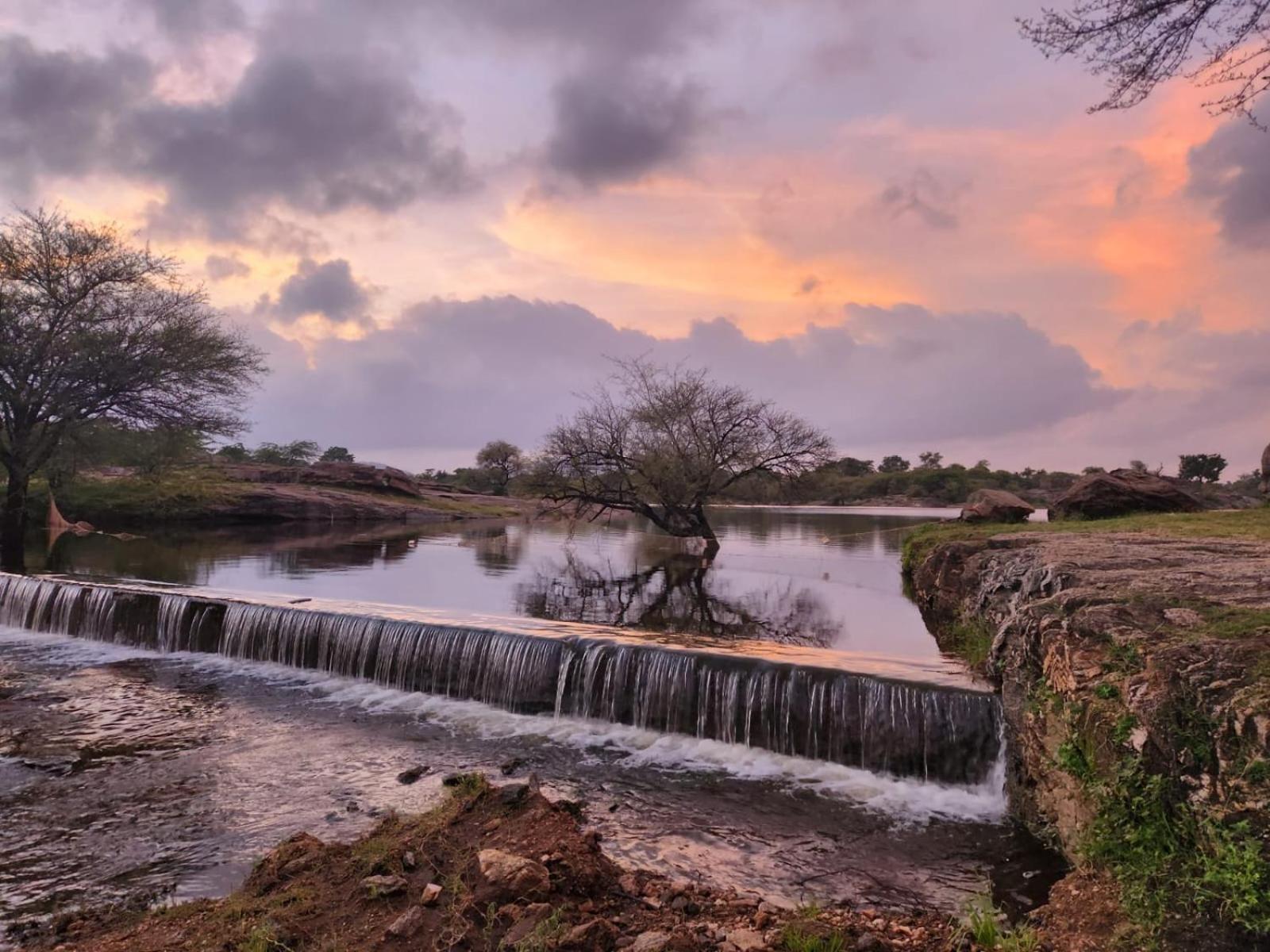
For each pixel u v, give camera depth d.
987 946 3.97
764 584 18.53
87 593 14.45
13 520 27.81
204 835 6.11
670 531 31.77
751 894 5.05
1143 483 18.58
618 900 4.38
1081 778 4.59
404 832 5.20
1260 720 3.42
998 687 7.43
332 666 11.61
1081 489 18.78
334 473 50.12
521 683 9.91
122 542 26.70
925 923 4.58
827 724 8.10
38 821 6.38
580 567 21.83
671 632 11.54
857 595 16.67
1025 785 6.27
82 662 12.30
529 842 4.66
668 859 5.65
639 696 9.18
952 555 13.39
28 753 8.07
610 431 31.12
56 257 28.25
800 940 4.02
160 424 30.86
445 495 59.78
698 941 3.92
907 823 6.44
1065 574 6.88
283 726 9.09
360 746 8.41
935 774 7.46
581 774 7.59
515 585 17.59
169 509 35.94
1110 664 4.62
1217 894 3.21
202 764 7.79
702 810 6.69
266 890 4.59
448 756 8.09
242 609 12.67
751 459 30.38
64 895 5.17
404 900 4.14
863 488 86.75
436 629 10.70
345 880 4.48
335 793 7.03
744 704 8.58
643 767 7.82
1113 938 3.54
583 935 3.77
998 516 20.81
